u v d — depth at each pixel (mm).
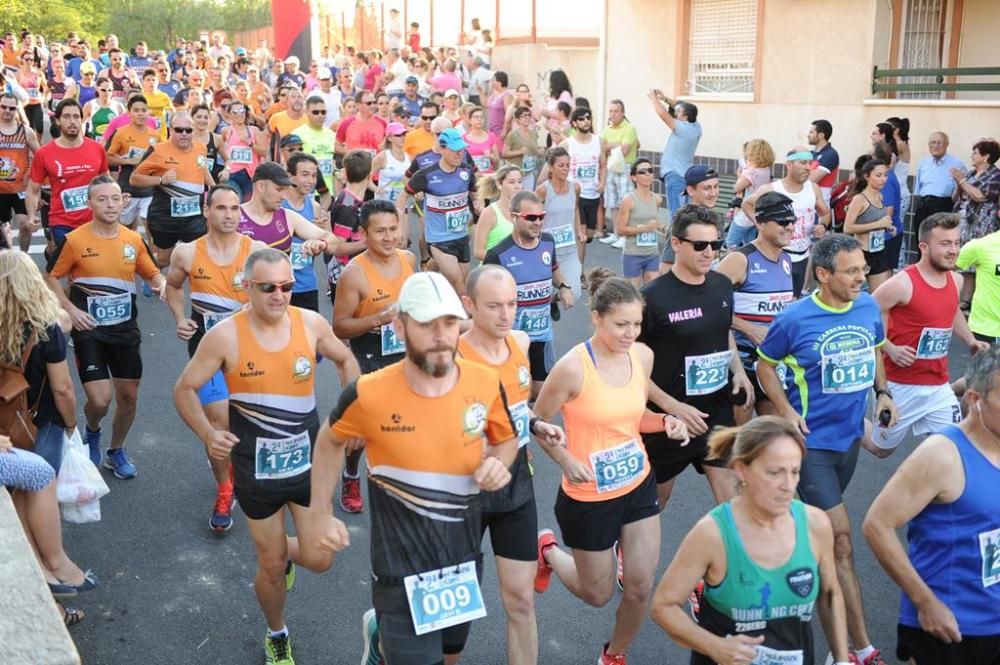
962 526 3607
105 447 7238
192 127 10062
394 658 3613
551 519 6281
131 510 6293
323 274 12734
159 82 20688
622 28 16281
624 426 4352
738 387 5184
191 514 6266
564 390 4309
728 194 14867
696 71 15383
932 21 13367
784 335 4824
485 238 7629
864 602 5344
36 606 3225
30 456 4527
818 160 11469
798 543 3266
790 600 3264
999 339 6582
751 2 14328
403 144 12375
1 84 16172
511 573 4121
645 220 9875
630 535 4414
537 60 21312
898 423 5730
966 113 12062
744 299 5902
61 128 9305
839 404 4789
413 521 3572
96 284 6387
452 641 3854
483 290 4242
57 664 2930
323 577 5547
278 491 4480
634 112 16328
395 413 3510
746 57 14562
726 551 3238
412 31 26406
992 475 3572
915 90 12461
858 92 13180
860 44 13055
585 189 13156
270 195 6926
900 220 10594
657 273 10039
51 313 4684
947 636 3617
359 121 13781
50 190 9945
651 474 4504
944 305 5527
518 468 4180
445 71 20422
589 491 4340
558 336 10102
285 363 4492
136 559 5699
